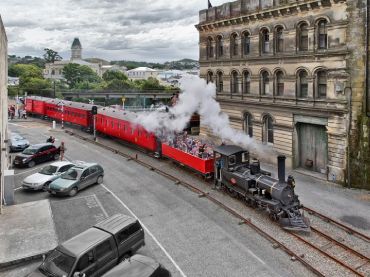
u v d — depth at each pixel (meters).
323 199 20.78
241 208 19.33
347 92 22.70
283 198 16.95
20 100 66.81
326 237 15.89
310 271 13.29
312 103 25.20
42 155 28.34
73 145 35.72
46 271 11.80
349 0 22.16
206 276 13.02
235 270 13.38
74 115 44.88
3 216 17.91
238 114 32.66
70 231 16.61
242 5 30.70
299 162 27.44
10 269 13.53
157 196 21.31
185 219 17.95
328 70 23.83
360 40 21.97
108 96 67.69
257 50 29.66
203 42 36.41
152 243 15.45
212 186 23.03
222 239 15.83
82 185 22.09
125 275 10.57
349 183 22.81
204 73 36.78
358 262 13.87
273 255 14.48
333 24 23.16
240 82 32.03
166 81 119.94
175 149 26.89
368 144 22.05
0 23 18.98
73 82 133.75
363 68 22.00
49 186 21.38
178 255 14.47
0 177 17.86
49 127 46.88
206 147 25.05
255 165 19.36
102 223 13.90
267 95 29.23
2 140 20.55
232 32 32.28
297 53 25.88
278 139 28.34
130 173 26.20
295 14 25.78
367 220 17.78
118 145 36.41
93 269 12.11
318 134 25.73
